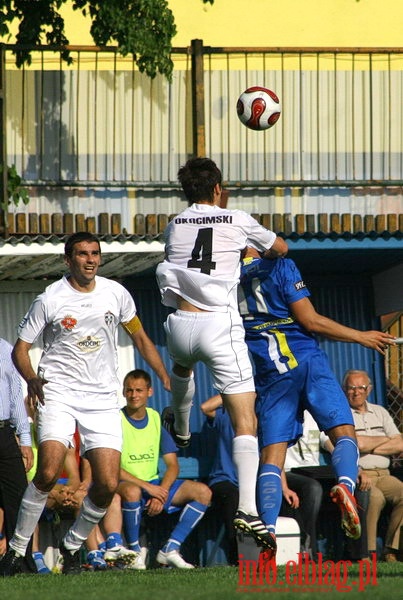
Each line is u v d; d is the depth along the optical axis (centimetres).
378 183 4334
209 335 2311
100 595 1811
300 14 5275
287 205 4303
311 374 2427
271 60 5112
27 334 2541
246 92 3538
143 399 3588
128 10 3953
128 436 3578
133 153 4234
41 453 2519
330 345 4250
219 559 3809
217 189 2411
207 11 5206
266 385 2458
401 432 4275
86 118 4222
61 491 3425
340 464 2342
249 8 5250
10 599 1794
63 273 4019
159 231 3838
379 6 5350
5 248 3562
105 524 3403
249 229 2386
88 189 4194
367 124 4400
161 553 3572
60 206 4175
